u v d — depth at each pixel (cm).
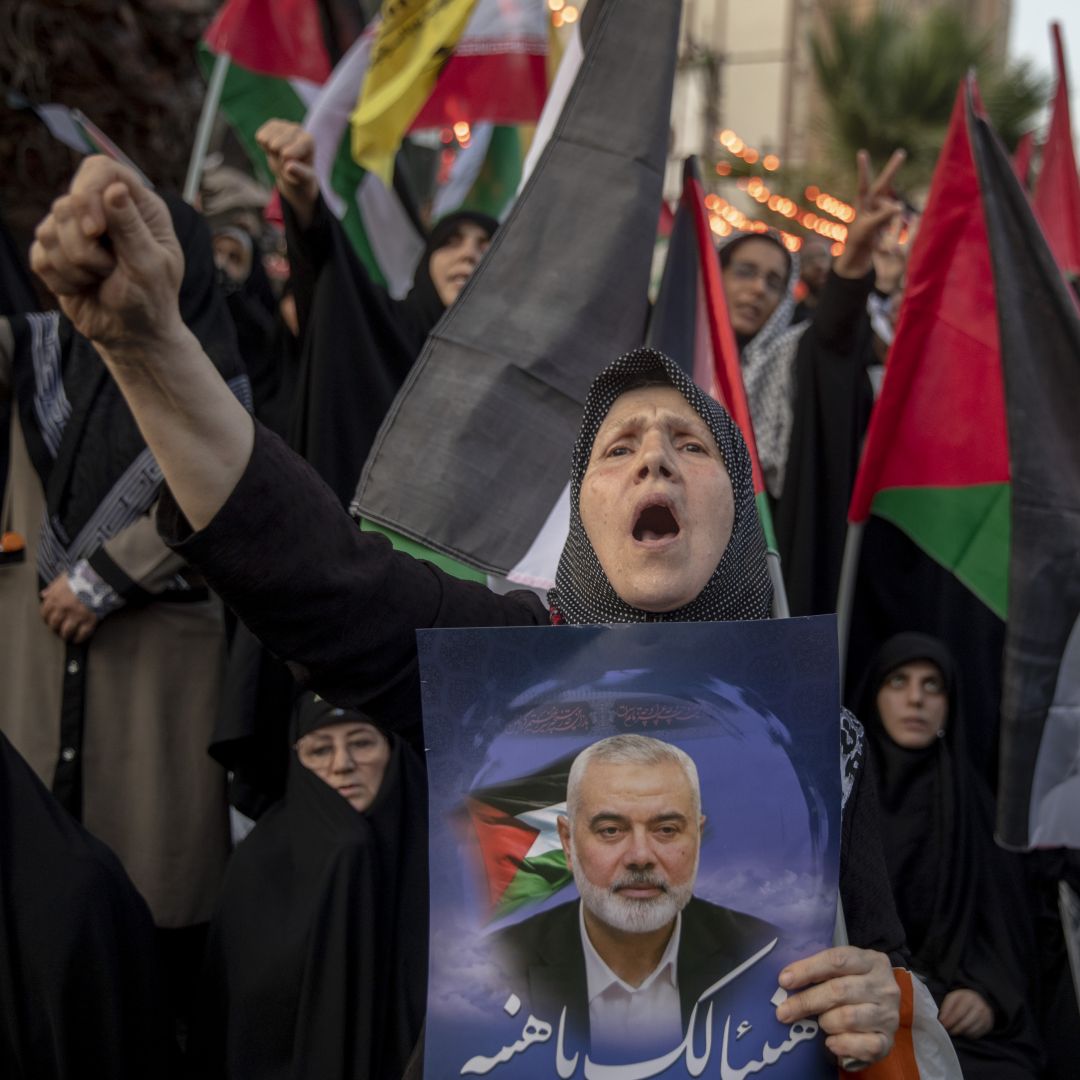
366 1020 252
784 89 1720
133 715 274
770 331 385
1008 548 264
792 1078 127
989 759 334
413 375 235
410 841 278
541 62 399
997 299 252
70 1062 226
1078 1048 305
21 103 471
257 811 290
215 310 289
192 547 121
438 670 128
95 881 236
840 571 325
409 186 416
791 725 131
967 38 1352
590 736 129
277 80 417
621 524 134
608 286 241
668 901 127
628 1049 125
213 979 256
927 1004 141
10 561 275
